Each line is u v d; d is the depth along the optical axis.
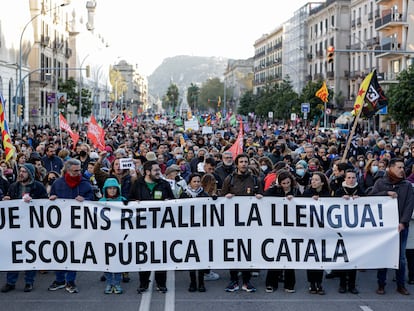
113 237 9.61
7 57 55.34
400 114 40.34
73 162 9.83
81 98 73.69
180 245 9.66
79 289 9.94
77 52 90.62
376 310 8.81
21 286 10.12
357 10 73.19
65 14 84.88
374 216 9.68
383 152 19.09
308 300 9.33
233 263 9.70
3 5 53.81
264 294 9.68
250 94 106.00
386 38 58.19
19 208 9.59
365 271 11.49
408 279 10.60
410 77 39.88
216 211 9.69
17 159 14.23
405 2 55.12
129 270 9.61
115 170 11.40
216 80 154.62
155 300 9.28
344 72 77.88
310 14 91.25
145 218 9.64
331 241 9.67
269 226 9.70
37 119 68.62
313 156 17.45
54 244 9.62
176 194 11.30
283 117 75.56
